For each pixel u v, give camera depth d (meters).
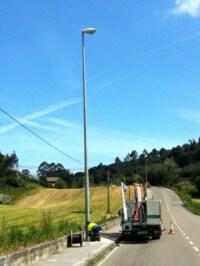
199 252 26.92
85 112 32.91
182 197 143.88
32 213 87.56
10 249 21.02
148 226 36.28
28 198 139.62
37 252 21.16
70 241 27.98
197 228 51.06
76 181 191.75
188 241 35.00
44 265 19.53
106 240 33.16
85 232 32.25
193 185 185.75
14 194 145.50
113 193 129.12
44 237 26.59
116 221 55.84
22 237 23.95
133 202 37.19
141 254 26.05
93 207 107.81
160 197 144.88
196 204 120.88
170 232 43.19
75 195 135.12
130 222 36.22
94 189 134.00
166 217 76.94
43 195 139.38
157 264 21.30
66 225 34.19
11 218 74.44
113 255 25.58
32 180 183.38
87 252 24.77
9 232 23.56
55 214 85.06
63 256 22.91
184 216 80.25
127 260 23.08
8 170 167.75
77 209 101.94
